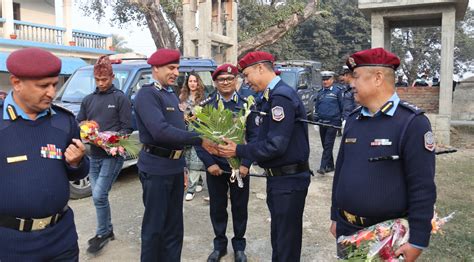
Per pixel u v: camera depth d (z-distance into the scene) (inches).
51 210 81.0
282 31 743.1
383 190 81.2
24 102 78.2
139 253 156.6
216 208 149.2
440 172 275.3
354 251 82.3
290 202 113.7
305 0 843.4
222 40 511.5
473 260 143.6
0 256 79.4
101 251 157.5
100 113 158.7
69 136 85.9
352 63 85.6
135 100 123.4
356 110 91.8
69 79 265.3
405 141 78.7
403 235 79.6
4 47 597.6
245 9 795.4
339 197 89.0
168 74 123.6
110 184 155.9
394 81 84.0
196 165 207.0
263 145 107.4
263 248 161.6
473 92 560.4
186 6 472.1
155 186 122.6
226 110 115.6
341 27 1510.8
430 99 403.2
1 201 77.7
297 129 113.0
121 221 189.3
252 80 114.6
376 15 386.9
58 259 84.0
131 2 641.0
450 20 361.4
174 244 131.0
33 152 79.4
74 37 727.7
